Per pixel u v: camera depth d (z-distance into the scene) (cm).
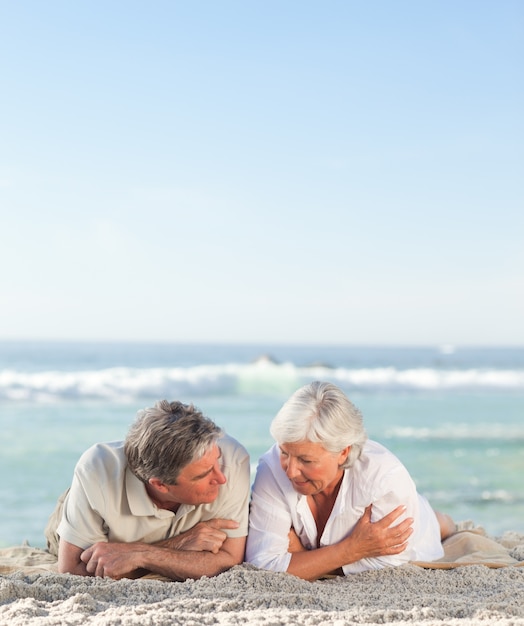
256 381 2497
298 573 373
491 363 4500
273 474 387
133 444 355
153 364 4178
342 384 2648
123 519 374
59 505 450
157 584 347
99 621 291
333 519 383
